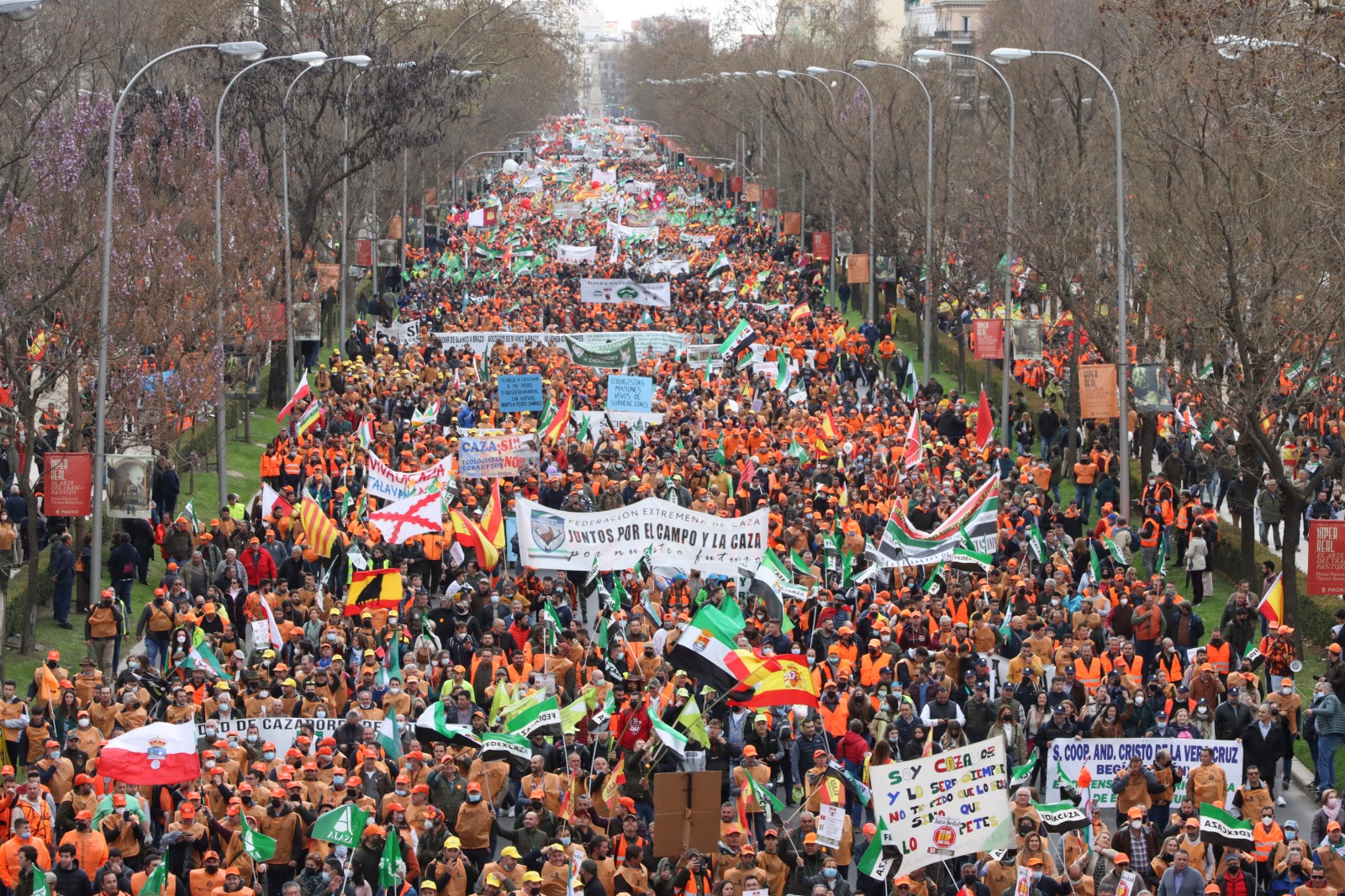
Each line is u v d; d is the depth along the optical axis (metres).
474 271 89.50
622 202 147.38
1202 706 23.81
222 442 40.28
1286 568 30.02
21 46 42.94
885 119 72.88
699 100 142.62
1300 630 33.88
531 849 19.22
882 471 38.38
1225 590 37.47
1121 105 49.03
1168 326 39.62
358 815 18.59
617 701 22.70
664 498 35.84
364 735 21.25
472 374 52.69
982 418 43.94
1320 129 28.72
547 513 29.73
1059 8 65.62
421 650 24.47
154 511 37.06
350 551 30.91
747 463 37.88
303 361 61.97
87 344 32.62
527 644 25.77
